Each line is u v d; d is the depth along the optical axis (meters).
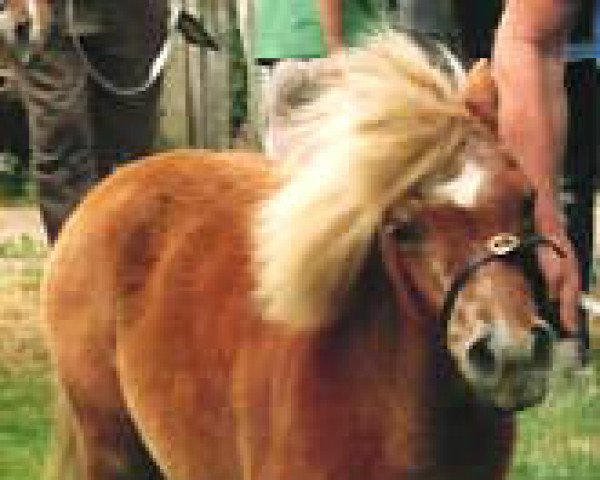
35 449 8.99
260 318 5.37
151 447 5.83
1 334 10.88
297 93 6.95
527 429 9.05
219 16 13.90
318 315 5.16
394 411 5.12
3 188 15.05
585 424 9.11
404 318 5.09
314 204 5.11
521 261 4.94
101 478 6.14
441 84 5.18
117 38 10.25
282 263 5.16
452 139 5.03
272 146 7.08
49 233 10.15
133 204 5.91
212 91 13.88
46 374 10.13
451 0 8.55
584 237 9.88
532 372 4.82
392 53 5.20
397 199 5.02
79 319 5.98
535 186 5.25
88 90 10.22
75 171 10.02
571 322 5.46
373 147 5.04
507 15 5.57
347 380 5.15
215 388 5.49
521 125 5.52
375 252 5.12
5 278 12.14
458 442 5.17
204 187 5.85
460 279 4.90
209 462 5.57
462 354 4.87
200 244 5.69
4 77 13.66
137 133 10.56
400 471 5.16
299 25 7.45
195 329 5.57
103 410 6.02
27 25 9.92
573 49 9.41
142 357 5.73
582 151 9.78
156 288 5.73
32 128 10.05
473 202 4.96
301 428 5.19
